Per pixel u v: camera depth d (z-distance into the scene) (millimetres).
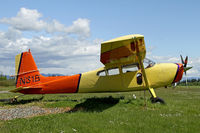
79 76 8359
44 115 5613
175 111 5746
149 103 7215
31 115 5875
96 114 5434
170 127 3869
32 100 9273
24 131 3818
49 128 4012
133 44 5891
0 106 7734
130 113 5418
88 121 4535
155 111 5746
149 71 7570
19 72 9023
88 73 8289
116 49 6230
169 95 12062
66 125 4223
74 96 11719
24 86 8977
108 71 7906
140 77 7500
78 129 3887
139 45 5984
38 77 8977
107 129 3799
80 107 7004
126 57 7070
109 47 6008
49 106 7406
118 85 7738
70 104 7543
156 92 15438
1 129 3984
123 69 7688
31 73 9016
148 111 5766
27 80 8984
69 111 6371
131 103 7418
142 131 3645
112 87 7840
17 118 5367
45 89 8844
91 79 8148
